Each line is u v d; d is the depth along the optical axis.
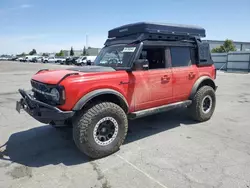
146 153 3.53
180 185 2.65
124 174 2.92
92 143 3.25
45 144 3.96
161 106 4.30
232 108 6.53
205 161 3.23
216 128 4.71
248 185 2.63
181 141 4.00
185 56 4.77
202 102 4.98
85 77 3.25
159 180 2.76
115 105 3.48
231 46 40.84
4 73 20.53
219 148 3.68
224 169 3.00
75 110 3.10
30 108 3.46
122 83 3.60
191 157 3.37
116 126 3.49
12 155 3.53
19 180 2.81
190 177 2.82
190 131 4.53
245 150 3.60
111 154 3.51
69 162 3.28
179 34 4.59
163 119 5.39
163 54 4.34
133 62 3.71
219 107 6.66
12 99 7.96
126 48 4.02
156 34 4.18
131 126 4.89
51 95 3.24
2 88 10.73
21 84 12.30
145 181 2.75
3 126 4.92
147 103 4.07
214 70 5.46
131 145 3.85
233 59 24.16
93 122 3.22
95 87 3.29
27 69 26.83
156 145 3.83
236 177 2.80
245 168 3.03
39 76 3.75
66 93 3.07
